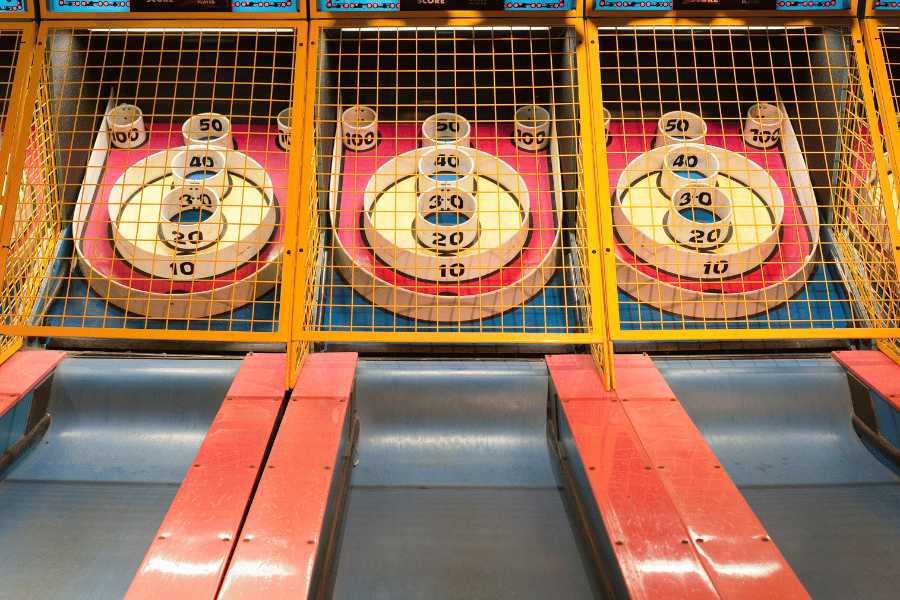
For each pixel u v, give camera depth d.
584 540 1.74
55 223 2.57
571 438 1.99
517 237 2.54
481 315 2.45
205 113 2.88
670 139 2.84
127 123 2.80
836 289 2.57
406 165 2.81
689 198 2.70
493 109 2.94
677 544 1.49
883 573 1.68
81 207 2.52
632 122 2.96
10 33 2.50
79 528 1.80
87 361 2.29
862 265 2.53
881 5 2.49
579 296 2.48
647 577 1.39
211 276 2.49
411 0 2.42
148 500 1.92
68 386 2.23
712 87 2.97
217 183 2.65
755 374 2.29
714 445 2.18
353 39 2.46
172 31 2.63
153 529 1.81
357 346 2.45
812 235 2.67
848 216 2.58
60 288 2.49
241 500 1.63
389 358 2.40
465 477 2.05
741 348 2.48
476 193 2.54
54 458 2.08
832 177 2.65
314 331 2.19
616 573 1.49
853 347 2.48
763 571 1.41
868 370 2.25
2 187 2.28
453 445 2.18
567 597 1.61
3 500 1.89
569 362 2.31
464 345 2.46
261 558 1.44
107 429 2.21
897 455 2.04
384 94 2.92
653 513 1.58
